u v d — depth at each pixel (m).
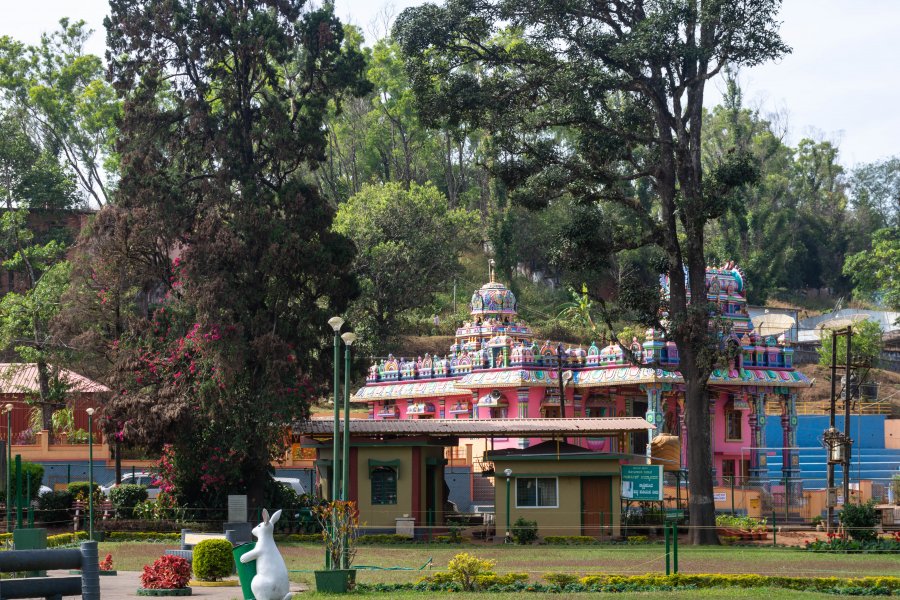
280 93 44.34
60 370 55.53
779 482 50.94
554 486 40.38
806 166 128.62
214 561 25.06
